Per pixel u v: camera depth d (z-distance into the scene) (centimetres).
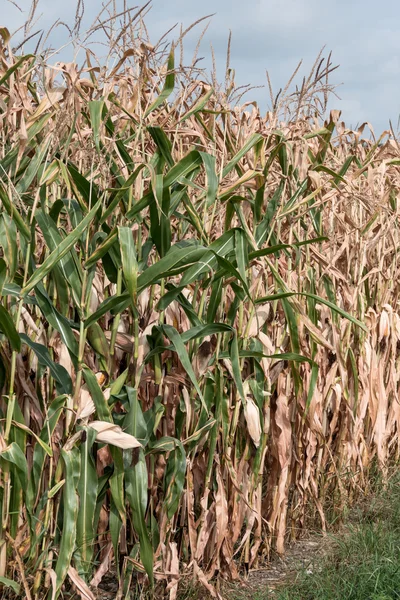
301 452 458
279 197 430
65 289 321
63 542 301
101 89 361
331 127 456
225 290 383
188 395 359
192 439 357
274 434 425
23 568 309
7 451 294
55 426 318
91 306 343
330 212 482
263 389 409
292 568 416
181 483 349
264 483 477
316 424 448
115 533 338
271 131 397
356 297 520
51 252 297
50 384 337
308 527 481
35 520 315
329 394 489
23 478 297
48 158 302
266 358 407
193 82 410
